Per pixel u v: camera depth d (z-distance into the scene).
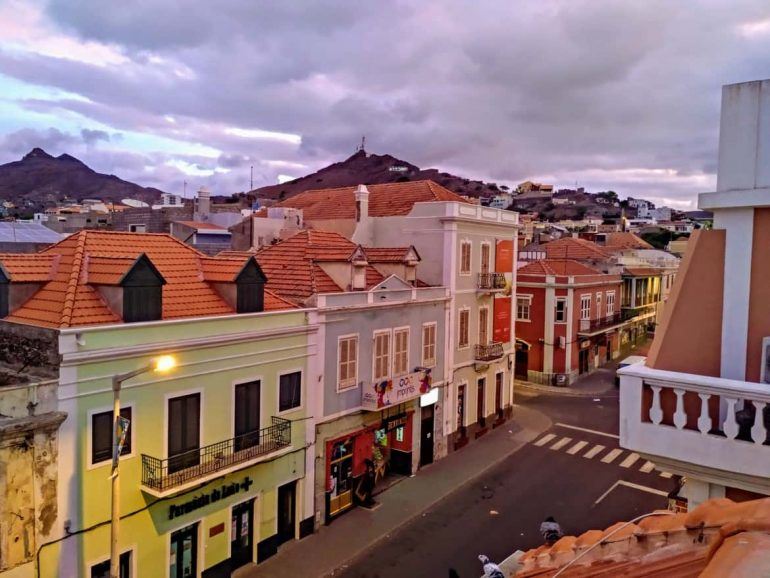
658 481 25.11
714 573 2.77
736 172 6.84
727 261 6.98
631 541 4.30
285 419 18.95
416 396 24.12
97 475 14.11
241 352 17.48
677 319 7.31
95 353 13.84
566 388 41.22
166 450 15.58
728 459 6.17
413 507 22.36
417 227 28.56
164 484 14.84
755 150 6.70
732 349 6.90
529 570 5.35
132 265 15.26
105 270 15.71
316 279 22.34
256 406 18.19
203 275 18.84
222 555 17.20
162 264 18.48
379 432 23.73
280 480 18.95
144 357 14.92
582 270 44.88
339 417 21.23
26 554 12.91
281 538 19.34
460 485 24.56
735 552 2.89
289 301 20.81
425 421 26.75
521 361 43.47
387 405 22.27
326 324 20.48
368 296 22.42
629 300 52.06
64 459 13.46
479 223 29.83
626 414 6.90
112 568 12.66
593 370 46.59
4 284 15.53
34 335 13.87
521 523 21.19
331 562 18.38
